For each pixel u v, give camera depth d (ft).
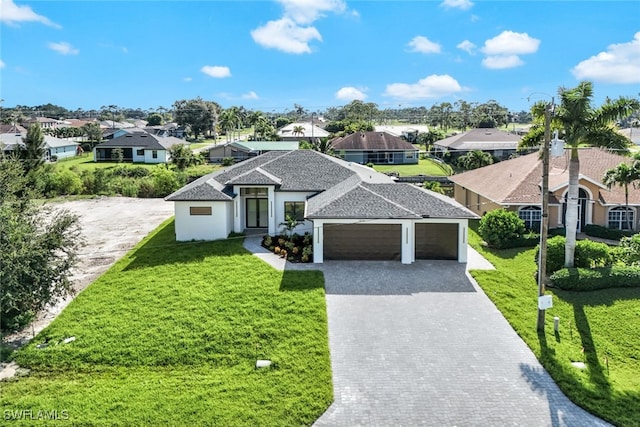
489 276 87.10
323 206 97.30
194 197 108.68
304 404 51.11
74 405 50.78
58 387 55.01
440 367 58.54
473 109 591.37
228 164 266.36
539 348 62.64
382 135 297.33
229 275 86.63
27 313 70.38
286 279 84.48
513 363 59.67
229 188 116.37
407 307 74.84
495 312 73.51
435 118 613.11
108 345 63.62
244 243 106.83
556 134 69.00
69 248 80.28
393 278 86.89
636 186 117.50
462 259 96.02
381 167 268.62
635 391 54.19
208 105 495.82
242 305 73.92
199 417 48.91
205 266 91.76
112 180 205.46
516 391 53.88
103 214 154.40
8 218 67.21
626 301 77.51
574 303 77.61
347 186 108.06
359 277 87.25
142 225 137.08
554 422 48.78
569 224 85.15
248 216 121.49
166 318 70.54
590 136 84.17
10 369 59.31
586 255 87.10
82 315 72.33
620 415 49.52
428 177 193.16
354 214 94.27
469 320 70.79
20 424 47.57
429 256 97.66
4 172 71.51
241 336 65.41
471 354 61.57
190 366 59.72
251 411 49.85
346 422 48.70
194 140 470.80
